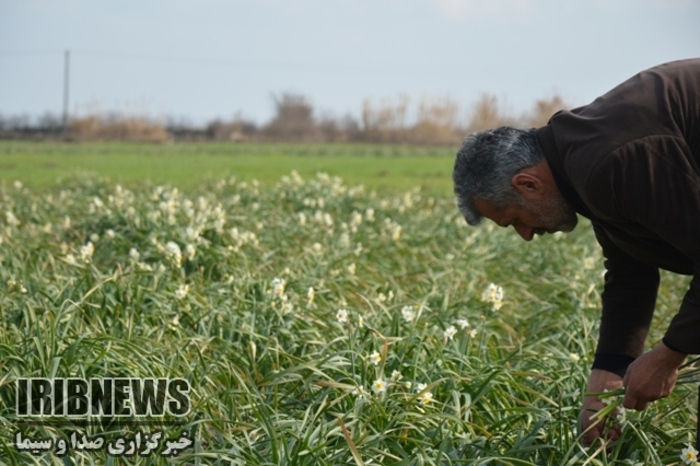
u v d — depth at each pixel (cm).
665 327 1076
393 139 8025
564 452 682
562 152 576
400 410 721
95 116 7894
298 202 2080
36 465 640
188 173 3991
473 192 616
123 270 1136
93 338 802
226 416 739
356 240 1538
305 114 9169
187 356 862
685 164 547
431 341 846
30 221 1820
